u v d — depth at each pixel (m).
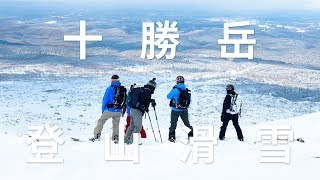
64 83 138.12
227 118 12.48
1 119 35.41
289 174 7.43
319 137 13.03
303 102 84.38
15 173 7.52
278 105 72.62
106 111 11.62
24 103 60.97
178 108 11.98
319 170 7.71
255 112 57.72
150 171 7.74
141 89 11.15
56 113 48.75
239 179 7.15
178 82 12.06
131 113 11.10
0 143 10.16
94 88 115.38
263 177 7.25
